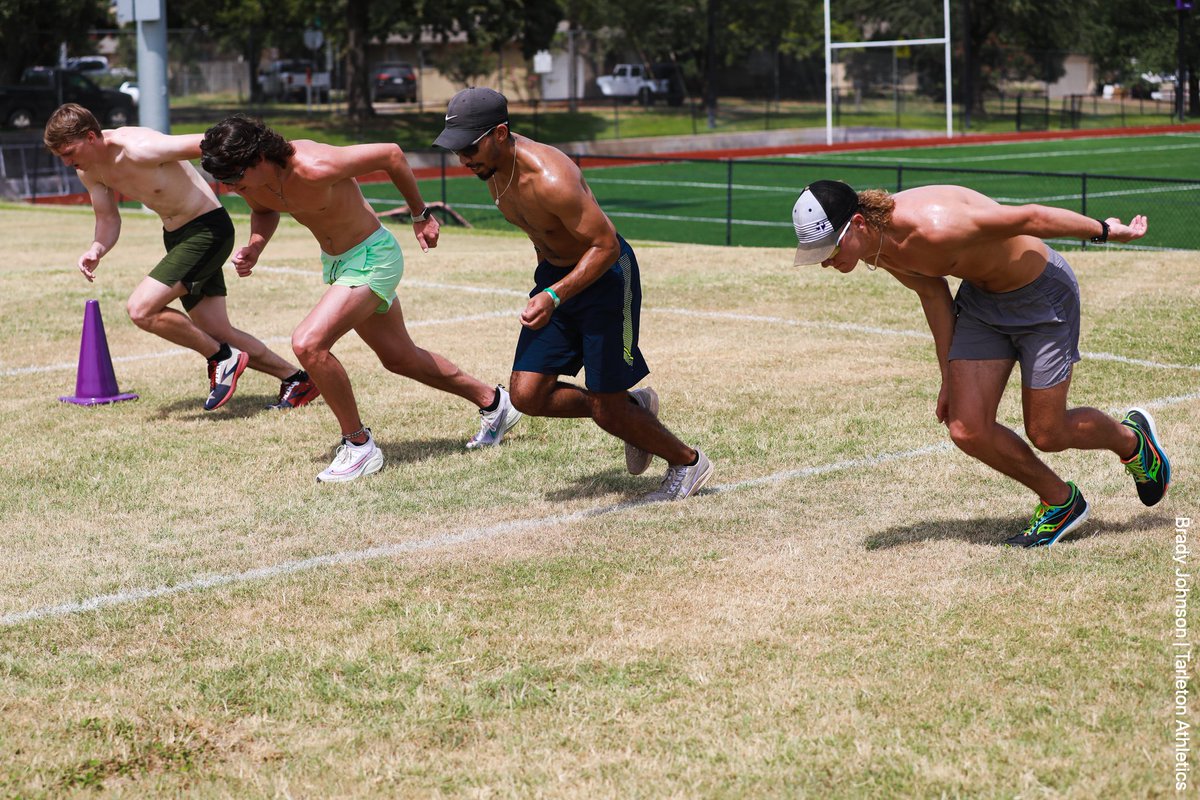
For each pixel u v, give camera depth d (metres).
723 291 11.99
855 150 42.78
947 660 4.17
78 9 40.72
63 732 3.84
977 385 4.95
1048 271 4.80
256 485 6.37
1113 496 5.83
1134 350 8.89
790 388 8.13
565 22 63.91
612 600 4.76
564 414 5.93
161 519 5.86
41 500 6.16
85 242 17.25
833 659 4.20
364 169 6.22
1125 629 4.36
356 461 6.45
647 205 26.22
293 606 4.78
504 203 5.52
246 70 44.06
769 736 3.72
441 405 7.95
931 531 5.44
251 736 3.81
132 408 8.02
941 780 3.45
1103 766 3.50
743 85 57.88
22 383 8.76
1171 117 57.72
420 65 47.53
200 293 7.79
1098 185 28.05
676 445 5.95
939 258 4.62
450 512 5.89
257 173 6.07
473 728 3.83
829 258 4.64
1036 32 56.59
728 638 4.39
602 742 3.72
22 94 38.72
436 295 12.01
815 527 5.55
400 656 4.32
